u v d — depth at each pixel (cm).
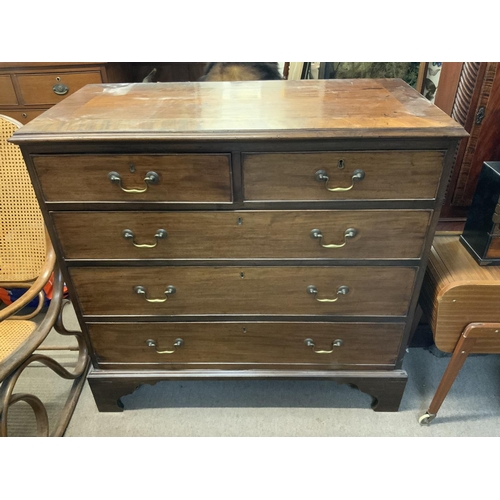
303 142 99
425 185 104
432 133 96
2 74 182
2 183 136
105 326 132
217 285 122
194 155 101
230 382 161
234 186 105
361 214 108
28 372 168
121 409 150
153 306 127
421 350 174
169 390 158
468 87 135
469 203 152
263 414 148
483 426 143
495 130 139
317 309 126
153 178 104
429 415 140
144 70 208
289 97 122
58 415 150
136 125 101
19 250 142
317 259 117
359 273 119
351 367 139
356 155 100
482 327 120
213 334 133
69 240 115
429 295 129
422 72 148
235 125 100
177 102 119
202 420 147
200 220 111
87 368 165
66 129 100
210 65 183
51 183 106
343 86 133
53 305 135
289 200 107
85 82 184
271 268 119
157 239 114
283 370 140
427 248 113
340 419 146
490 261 124
